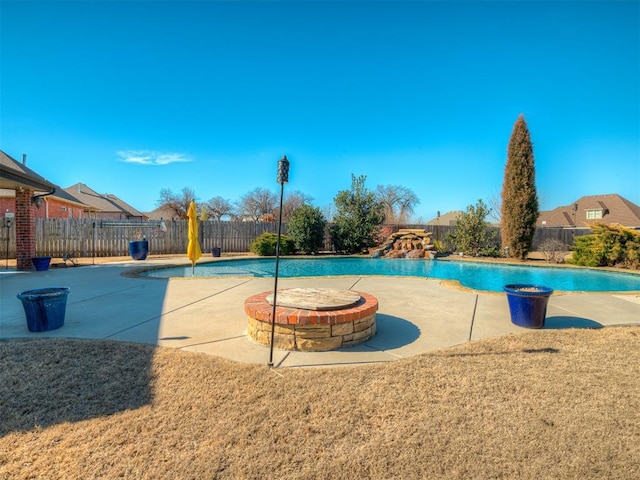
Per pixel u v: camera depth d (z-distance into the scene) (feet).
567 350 12.44
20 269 34.40
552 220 114.52
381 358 11.78
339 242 63.05
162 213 140.36
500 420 8.01
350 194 63.36
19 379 9.86
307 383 9.71
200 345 12.86
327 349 12.53
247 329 14.70
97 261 45.21
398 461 6.71
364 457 6.81
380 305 19.89
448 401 8.82
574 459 6.75
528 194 51.65
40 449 7.02
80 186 110.32
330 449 7.06
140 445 7.13
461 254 56.85
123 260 46.80
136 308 18.80
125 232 54.24
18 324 15.55
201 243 59.62
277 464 6.63
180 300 20.90
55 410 8.39
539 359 11.56
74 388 9.41
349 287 25.77
